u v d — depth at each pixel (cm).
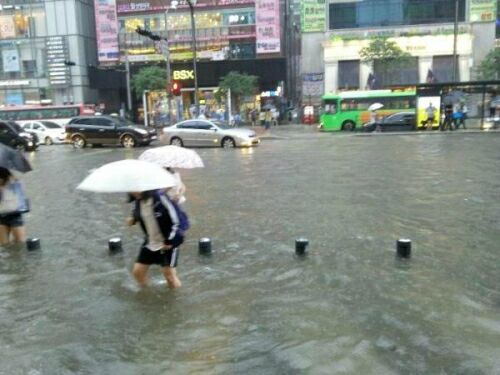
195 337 452
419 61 4672
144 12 5025
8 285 600
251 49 4944
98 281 603
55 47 5162
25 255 720
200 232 822
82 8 5256
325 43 4772
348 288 559
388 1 4709
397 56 4472
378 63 4644
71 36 5156
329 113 3644
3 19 5219
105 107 5500
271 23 4841
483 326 462
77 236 823
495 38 4872
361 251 694
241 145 2495
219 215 948
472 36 4616
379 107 3484
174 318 493
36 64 5266
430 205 988
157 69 4622
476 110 3159
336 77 4809
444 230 799
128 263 669
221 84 4650
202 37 4972
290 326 468
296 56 5816
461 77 4656
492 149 1992
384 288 557
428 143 2331
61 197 1205
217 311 507
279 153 2122
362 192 1144
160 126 4428
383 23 4747
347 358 408
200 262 662
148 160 552
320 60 4875
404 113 3284
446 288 556
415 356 409
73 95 5238
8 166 732
